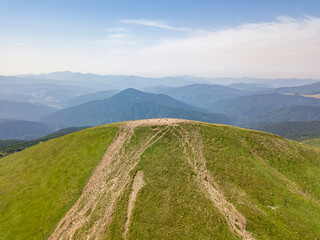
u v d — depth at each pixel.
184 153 56.38
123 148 63.00
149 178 48.25
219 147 59.50
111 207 42.91
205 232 34.59
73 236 40.50
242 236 34.25
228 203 40.97
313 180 53.12
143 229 36.22
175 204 40.25
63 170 61.28
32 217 48.53
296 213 40.88
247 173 50.62
